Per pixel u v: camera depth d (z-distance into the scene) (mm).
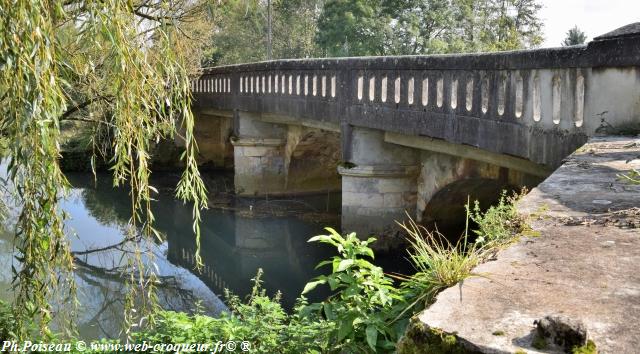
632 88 7766
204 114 30625
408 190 15773
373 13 44812
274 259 17156
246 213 21625
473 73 10859
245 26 46125
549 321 2100
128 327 4352
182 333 5902
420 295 3510
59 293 4355
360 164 15680
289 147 23484
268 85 20828
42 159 3498
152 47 4484
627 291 2590
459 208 15492
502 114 10062
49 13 3662
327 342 4570
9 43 3398
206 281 14734
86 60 4492
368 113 14602
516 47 36125
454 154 12578
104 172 30031
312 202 23234
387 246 15703
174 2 11055
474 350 2117
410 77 12961
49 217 3605
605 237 3492
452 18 46000
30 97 3400
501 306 2443
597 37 8062
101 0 3799
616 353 2031
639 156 6273
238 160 24047
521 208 4270
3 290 10414
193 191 4258
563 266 2959
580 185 5031
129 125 3920
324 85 16734
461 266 3211
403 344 2326
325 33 45250
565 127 8656
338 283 4035
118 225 19906
